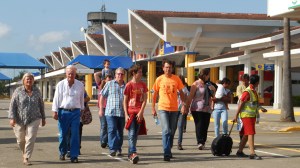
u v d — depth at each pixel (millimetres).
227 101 15828
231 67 62156
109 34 74625
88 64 52531
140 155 13812
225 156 13648
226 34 54750
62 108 12414
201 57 67750
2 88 132250
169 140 12672
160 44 64125
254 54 44781
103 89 13344
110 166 11836
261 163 12383
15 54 46812
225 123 15734
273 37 40344
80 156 13508
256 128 23391
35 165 11922
